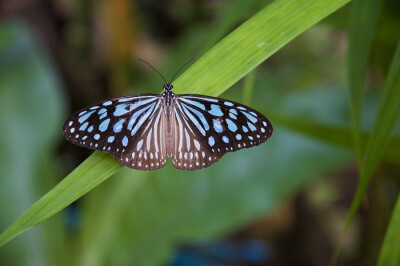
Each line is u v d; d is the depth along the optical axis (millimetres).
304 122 456
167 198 547
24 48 580
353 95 415
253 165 542
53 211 396
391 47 481
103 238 544
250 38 405
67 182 399
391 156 456
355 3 412
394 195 582
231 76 404
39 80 571
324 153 533
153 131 451
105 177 402
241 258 696
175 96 455
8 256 546
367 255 562
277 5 406
